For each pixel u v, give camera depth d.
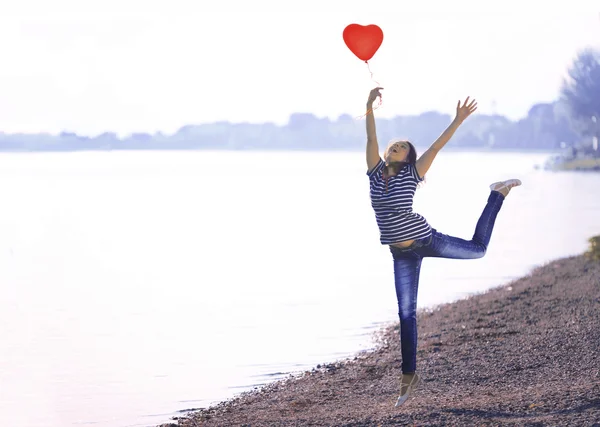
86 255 26.33
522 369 8.76
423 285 17.89
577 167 114.38
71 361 11.41
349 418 6.88
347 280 19.53
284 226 36.41
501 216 38.47
